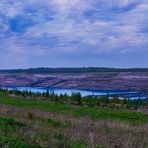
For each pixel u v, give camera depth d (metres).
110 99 142.38
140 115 68.56
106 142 14.85
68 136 15.24
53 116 37.66
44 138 13.66
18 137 12.34
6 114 29.66
